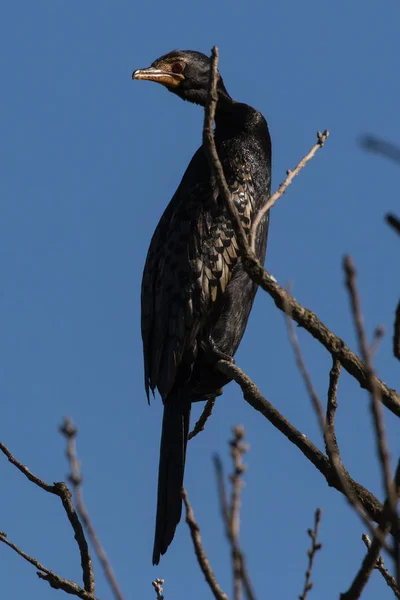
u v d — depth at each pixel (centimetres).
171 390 1054
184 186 1170
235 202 1123
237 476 407
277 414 776
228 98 1243
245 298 1105
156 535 941
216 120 1249
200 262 1082
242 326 1111
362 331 422
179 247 1096
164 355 1058
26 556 705
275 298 672
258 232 1134
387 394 673
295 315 668
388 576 663
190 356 1056
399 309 586
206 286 1077
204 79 1266
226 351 1087
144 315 1113
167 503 959
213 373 1066
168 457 999
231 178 1141
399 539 436
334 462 536
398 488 500
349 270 416
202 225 1101
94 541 445
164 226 1143
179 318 1064
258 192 1152
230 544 404
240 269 1099
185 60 1272
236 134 1195
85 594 697
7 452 774
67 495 760
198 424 1005
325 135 807
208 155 674
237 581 400
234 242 1099
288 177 777
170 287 1082
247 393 793
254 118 1202
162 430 1030
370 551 506
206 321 1070
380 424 418
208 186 1131
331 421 715
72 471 446
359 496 716
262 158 1177
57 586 698
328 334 678
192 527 469
